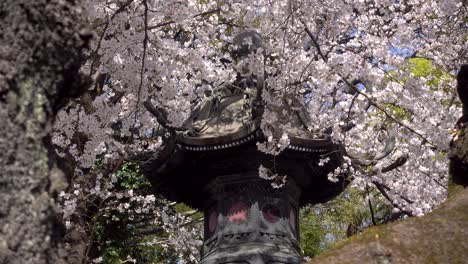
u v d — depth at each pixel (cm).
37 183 204
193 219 1584
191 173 742
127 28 754
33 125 207
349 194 1513
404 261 204
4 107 204
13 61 208
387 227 215
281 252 689
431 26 959
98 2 723
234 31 970
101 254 1237
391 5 836
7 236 196
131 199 1173
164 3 749
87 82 231
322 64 779
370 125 869
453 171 288
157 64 738
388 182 963
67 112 809
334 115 786
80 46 221
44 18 213
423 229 213
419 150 888
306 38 863
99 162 1060
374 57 836
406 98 833
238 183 722
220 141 688
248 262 676
